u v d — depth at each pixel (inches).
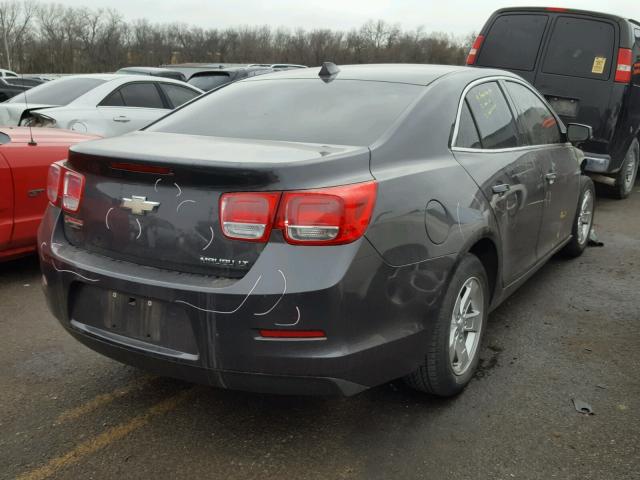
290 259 87.7
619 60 267.6
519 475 95.3
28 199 175.3
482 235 115.8
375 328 93.7
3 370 128.3
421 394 118.3
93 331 102.9
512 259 136.2
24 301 166.7
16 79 649.6
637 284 182.1
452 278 108.0
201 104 136.6
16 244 175.6
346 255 88.7
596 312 160.9
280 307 87.3
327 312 87.7
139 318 97.4
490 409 113.6
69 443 103.7
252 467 97.8
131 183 98.5
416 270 99.0
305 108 121.0
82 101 301.0
